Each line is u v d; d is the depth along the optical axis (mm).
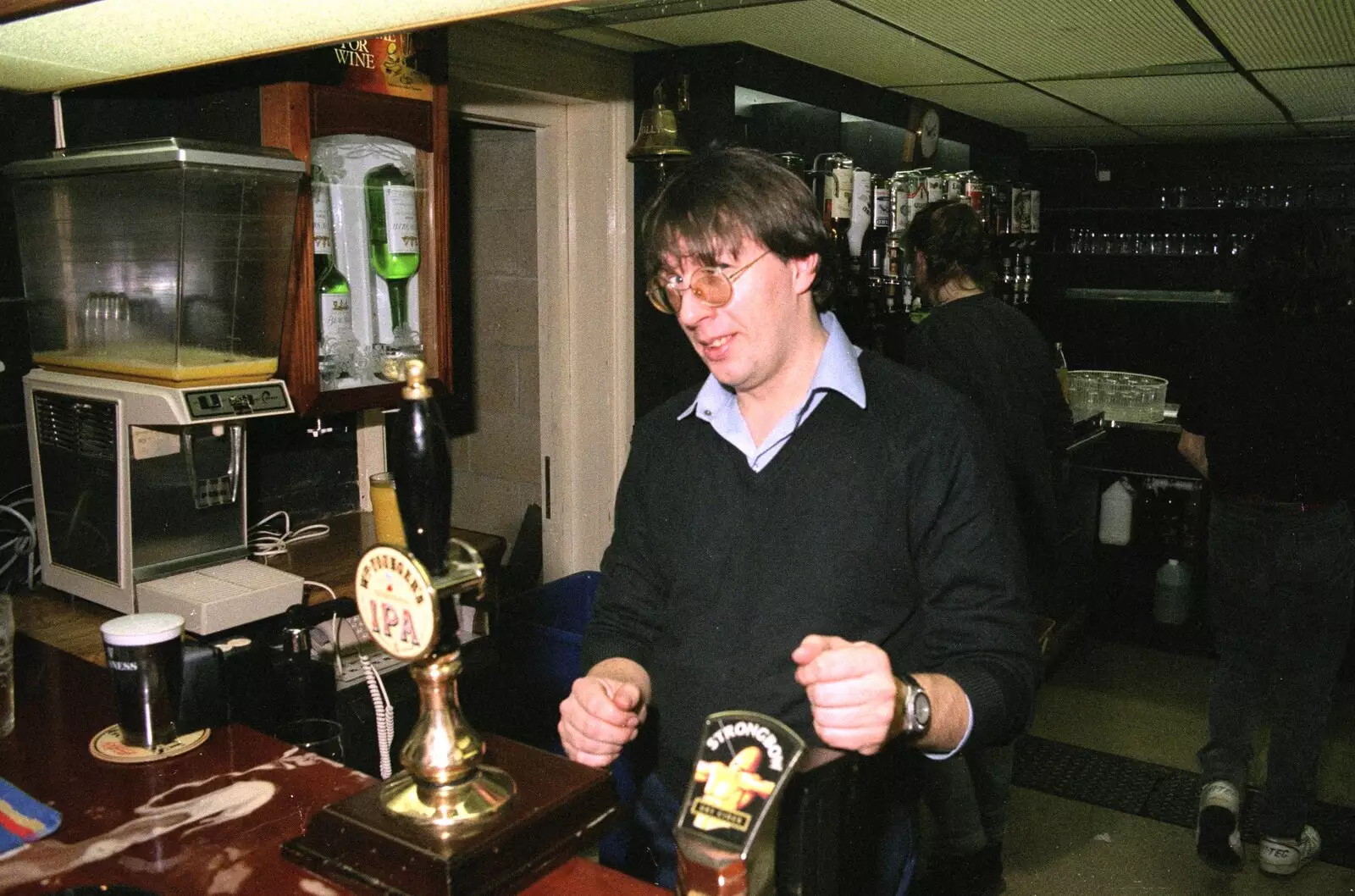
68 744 1314
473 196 3318
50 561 1897
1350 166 4715
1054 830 2814
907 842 1376
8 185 1904
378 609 916
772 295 1271
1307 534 2404
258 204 1767
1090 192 5246
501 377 3383
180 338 1694
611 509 3195
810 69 3020
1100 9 2248
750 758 812
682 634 1404
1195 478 4105
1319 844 2646
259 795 1172
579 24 2516
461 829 922
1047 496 2682
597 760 1204
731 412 1396
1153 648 4203
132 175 1677
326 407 1996
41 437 1854
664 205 1300
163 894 964
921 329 2678
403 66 2078
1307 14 2270
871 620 1323
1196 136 4703
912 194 3525
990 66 2990
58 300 1871
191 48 1390
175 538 1824
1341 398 2318
